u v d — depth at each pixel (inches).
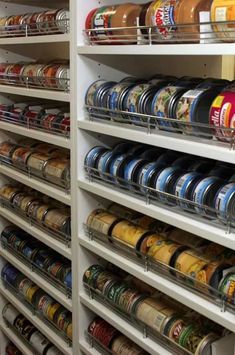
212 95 48.9
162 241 58.5
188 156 60.1
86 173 68.3
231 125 45.2
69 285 75.4
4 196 92.6
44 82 75.7
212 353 53.1
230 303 48.5
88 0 63.2
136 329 63.0
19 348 93.7
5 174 90.3
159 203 56.8
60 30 70.3
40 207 82.7
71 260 72.6
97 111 64.6
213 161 57.9
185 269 53.4
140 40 54.7
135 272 59.7
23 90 78.7
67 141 69.6
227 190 47.9
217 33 45.3
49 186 77.4
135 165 59.7
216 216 49.4
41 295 86.1
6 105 90.0
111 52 57.2
